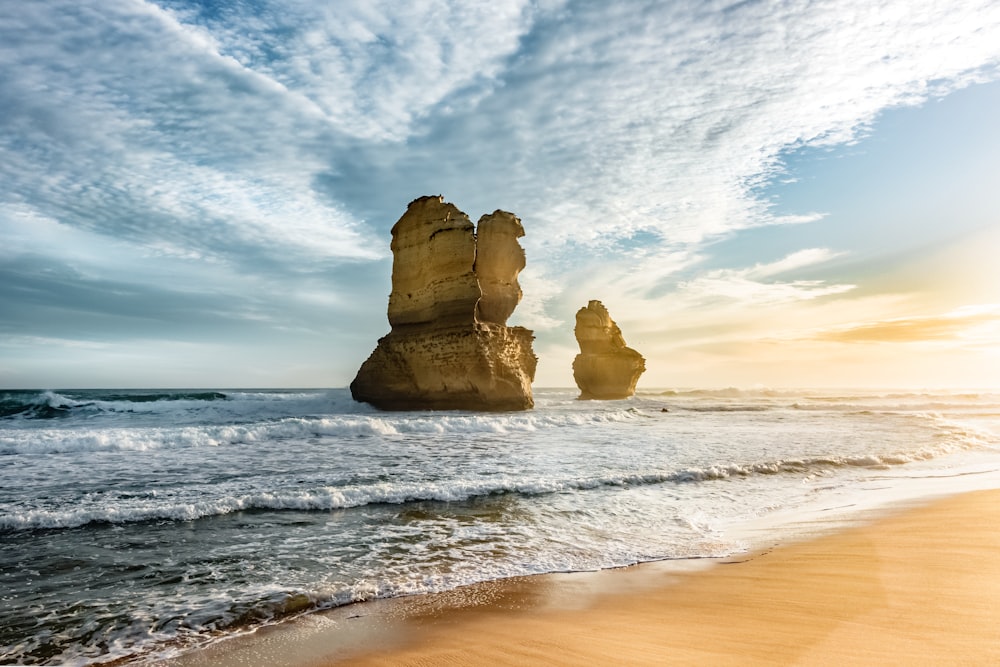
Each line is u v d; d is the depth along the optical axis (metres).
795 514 8.68
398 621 4.72
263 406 33.91
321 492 9.36
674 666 3.52
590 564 6.30
